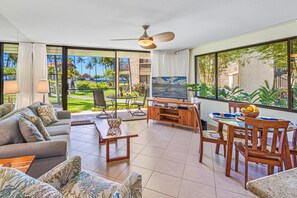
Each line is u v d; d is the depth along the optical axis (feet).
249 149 6.95
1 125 6.17
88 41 14.98
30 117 7.47
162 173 8.03
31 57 15.28
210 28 11.62
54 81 16.83
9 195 2.23
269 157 6.93
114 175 7.87
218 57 16.06
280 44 11.49
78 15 9.32
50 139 7.78
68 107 17.69
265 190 2.24
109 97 19.76
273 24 10.93
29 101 15.31
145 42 10.84
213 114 9.69
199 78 18.37
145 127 15.88
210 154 10.09
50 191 2.40
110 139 8.80
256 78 13.02
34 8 8.45
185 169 8.39
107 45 16.63
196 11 8.84
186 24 10.82
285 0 7.72
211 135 9.29
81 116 19.39
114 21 10.24
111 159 9.14
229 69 15.11
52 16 9.46
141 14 9.20
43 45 15.49
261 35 12.31
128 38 13.96
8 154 5.75
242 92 14.05
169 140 12.44
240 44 13.78
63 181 4.27
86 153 10.17
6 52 15.37
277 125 6.40
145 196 6.42
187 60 18.72
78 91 18.47
